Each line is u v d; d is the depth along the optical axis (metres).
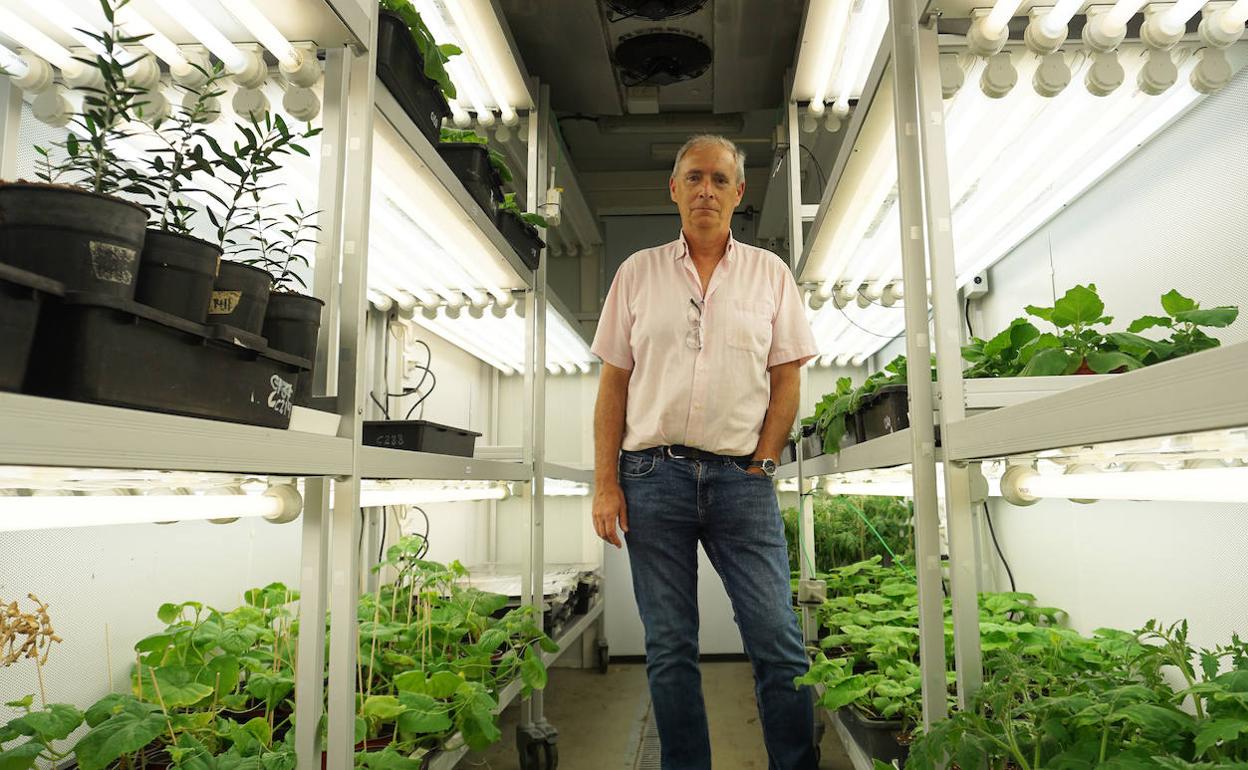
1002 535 2.78
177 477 0.96
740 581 1.74
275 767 1.18
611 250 4.39
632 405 1.84
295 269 2.21
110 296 0.70
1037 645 1.72
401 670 1.90
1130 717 0.95
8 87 1.38
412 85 1.46
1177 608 1.76
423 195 1.61
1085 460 1.03
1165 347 1.29
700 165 1.82
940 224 1.19
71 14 1.16
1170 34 1.19
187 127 1.17
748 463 1.79
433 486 1.82
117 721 1.14
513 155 3.13
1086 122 1.52
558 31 2.78
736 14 2.64
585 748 2.66
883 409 1.70
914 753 1.07
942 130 1.21
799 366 1.93
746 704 3.12
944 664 1.26
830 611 2.71
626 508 1.81
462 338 3.21
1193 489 0.77
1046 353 1.27
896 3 1.33
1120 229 1.93
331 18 1.14
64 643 1.51
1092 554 2.15
